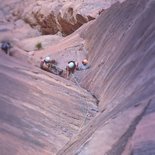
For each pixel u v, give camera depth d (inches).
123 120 262.1
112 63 610.2
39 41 1434.5
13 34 1756.9
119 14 788.6
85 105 547.8
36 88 570.3
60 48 1055.6
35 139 383.2
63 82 699.4
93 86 666.8
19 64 744.3
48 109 493.4
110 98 481.4
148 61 383.6
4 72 600.7
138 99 279.3
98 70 695.7
